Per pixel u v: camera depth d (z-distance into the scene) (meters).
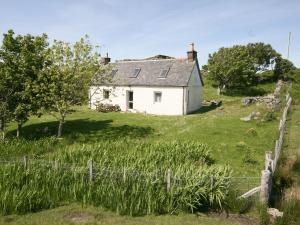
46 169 12.65
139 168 12.66
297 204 10.62
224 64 50.66
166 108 32.72
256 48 67.25
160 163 13.90
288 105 28.95
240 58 52.00
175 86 31.92
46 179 11.46
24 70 20.94
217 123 25.38
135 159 14.01
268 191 11.00
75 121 28.28
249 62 53.91
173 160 14.51
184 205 10.59
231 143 19.34
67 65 21.73
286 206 10.50
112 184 10.98
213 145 19.00
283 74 61.03
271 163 12.01
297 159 14.92
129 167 12.30
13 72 20.66
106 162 13.69
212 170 11.66
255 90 53.09
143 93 34.19
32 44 21.50
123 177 11.34
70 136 21.86
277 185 12.76
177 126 25.41
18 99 21.28
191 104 33.56
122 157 13.94
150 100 33.75
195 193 10.55
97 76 23.66
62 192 11.27
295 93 37.66
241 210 10.77
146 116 30.81
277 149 14.98
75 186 11.23
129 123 26.92
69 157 14.78
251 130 21.50
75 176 11.79
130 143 18.08
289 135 20.73
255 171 14.61
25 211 10.29
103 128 25.08
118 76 36.88
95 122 27.61
